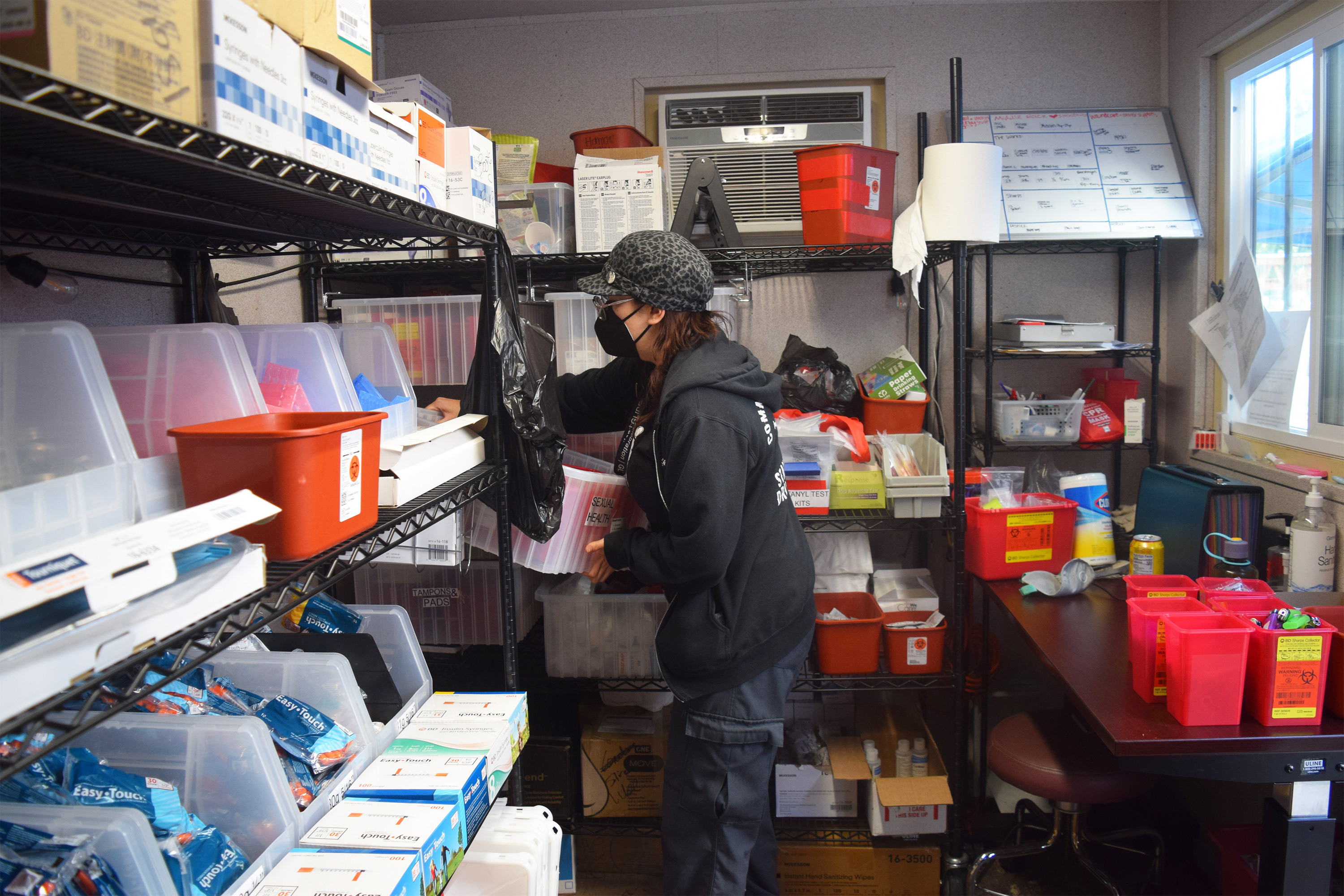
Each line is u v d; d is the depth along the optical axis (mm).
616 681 2229
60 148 760
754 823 1715
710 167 2322
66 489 759
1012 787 2555
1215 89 2529
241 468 899
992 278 2781
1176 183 2617
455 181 1449
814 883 2266
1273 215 2375
